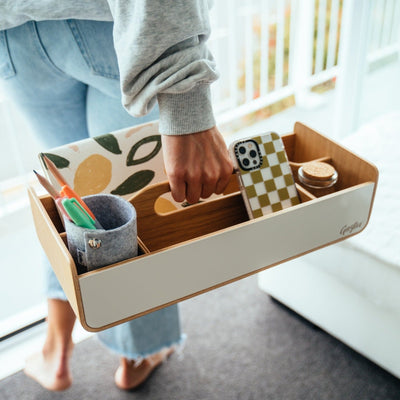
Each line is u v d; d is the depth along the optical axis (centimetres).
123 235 63
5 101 172
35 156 209
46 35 88
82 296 62
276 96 247
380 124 148
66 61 91
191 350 141
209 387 131
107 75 92
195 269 70
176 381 133
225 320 149
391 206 118
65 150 83
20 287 158
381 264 107
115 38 69
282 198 83
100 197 70
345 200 79
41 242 80
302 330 145
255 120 303
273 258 77
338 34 275
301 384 131
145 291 67
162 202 92
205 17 69
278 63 248
